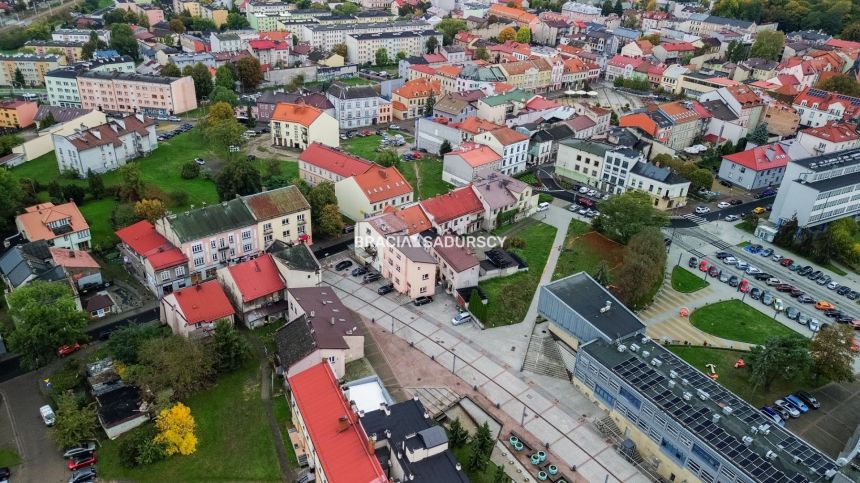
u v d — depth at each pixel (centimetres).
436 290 14000
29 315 10631
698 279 15000
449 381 11219
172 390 10125
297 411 9619
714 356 12319
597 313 11631
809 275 15575
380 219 14625
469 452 9706
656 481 9531
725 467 8725
